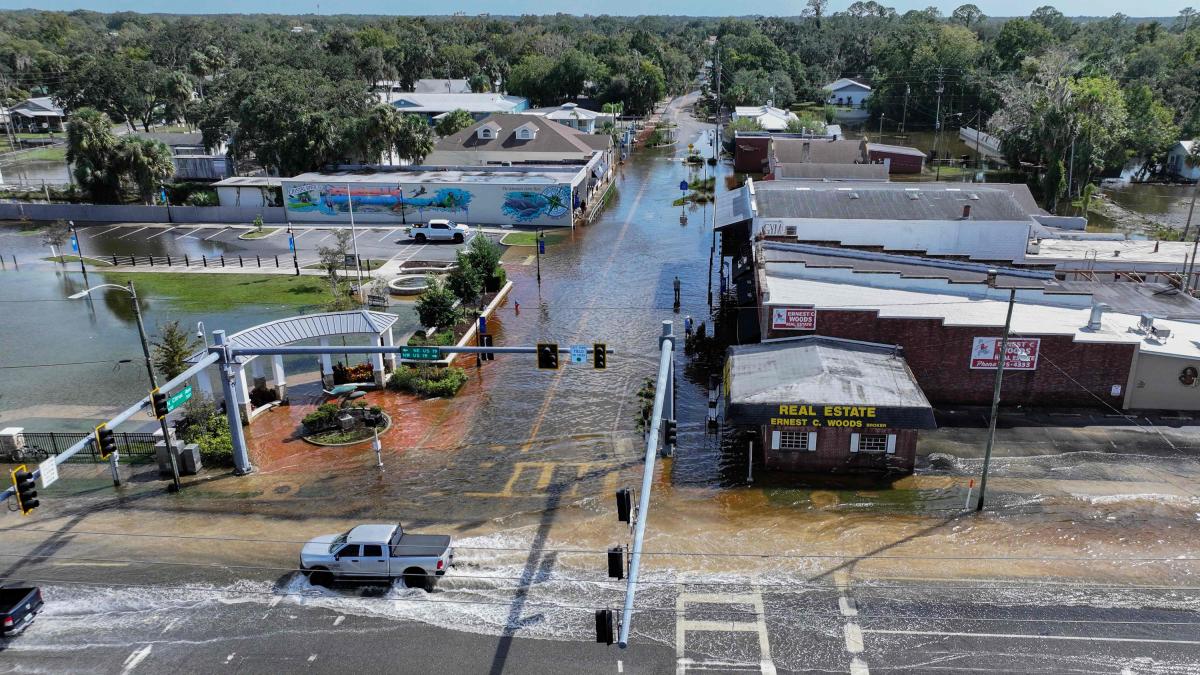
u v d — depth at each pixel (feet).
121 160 259.60
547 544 84.64
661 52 654.12
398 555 78.59
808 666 66.33
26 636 71.92
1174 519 87.10
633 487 96.37
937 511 89.71
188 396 92.02
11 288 183.52
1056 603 73.61
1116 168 318.65
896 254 150.30
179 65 559.79
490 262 170.50
